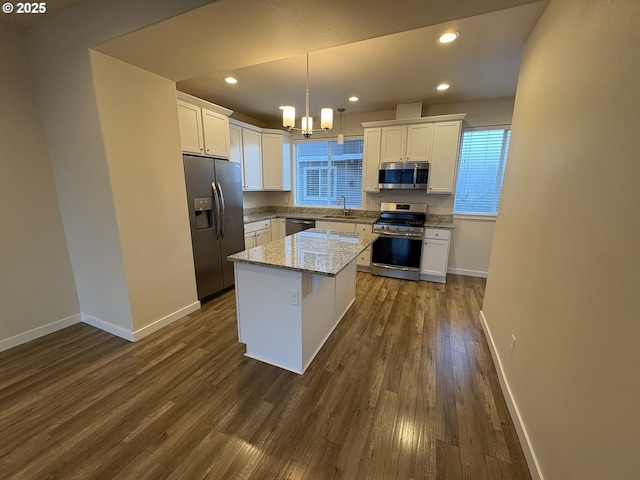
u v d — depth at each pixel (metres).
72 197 2.42
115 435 1.54
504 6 1.47
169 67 2.27
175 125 2.64
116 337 2.51
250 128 4.41
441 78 3.10
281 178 4.98
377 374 2.05
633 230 0.80
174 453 1.44
